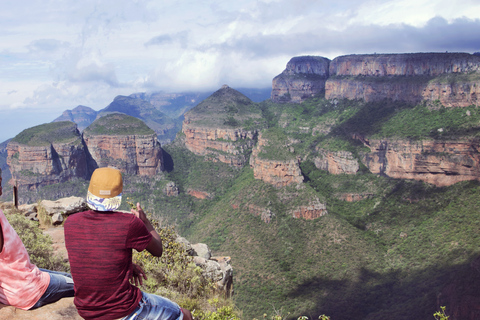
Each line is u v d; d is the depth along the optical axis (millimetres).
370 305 62469
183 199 156625
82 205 13305
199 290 10469
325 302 64125
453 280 56125
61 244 10477
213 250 92625
